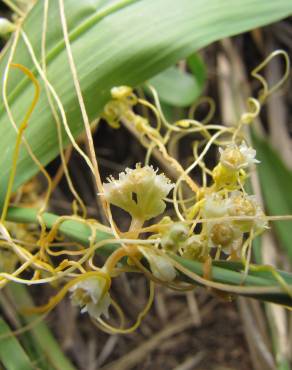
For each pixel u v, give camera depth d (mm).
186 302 62
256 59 70
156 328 61
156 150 54
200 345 60
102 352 59
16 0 51
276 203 57
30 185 50
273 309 55
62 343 58
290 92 69
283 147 65
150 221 59
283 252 59
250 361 59
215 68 68
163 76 55
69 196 63
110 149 66
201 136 64
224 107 63
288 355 53
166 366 59
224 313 61
